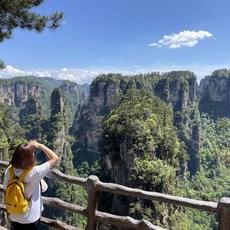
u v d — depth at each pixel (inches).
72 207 244.8
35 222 182.9
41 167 179.3
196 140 4899.1
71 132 6117.1
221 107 6456.7
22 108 7775.6
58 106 4399.6
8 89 7549.2
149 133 2074.3
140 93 3088.1
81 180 237.9
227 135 5802.2
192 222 2493.8
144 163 1909.4
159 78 5565.9
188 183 4185.5
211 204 193.9
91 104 4948.3
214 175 4707.2
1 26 368.5
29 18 362.6
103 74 5064.0
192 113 5403.5
